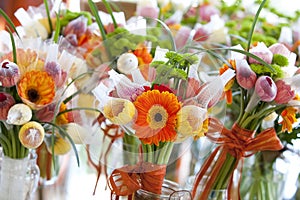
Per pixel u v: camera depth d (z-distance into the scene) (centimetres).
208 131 127
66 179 169
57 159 162
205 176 138
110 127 128
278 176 156
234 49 126
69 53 133
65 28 149
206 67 131
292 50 164
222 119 130
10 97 124
